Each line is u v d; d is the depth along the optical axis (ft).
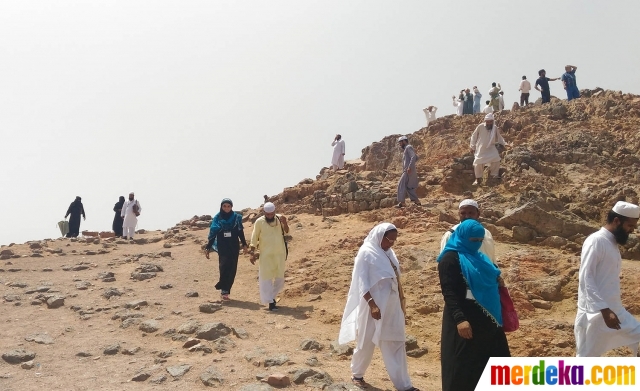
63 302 33.09
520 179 50.14
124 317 29.09
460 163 54.85
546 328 26.18
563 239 38.42
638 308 27.91
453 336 15.11
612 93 70.90
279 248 31.86
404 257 36.40
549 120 67.82
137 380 20.10
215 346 23.71
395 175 62.80
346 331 19.24
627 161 54.03
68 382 20.10
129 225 65.05
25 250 54.39
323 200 56.75
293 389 18.76
